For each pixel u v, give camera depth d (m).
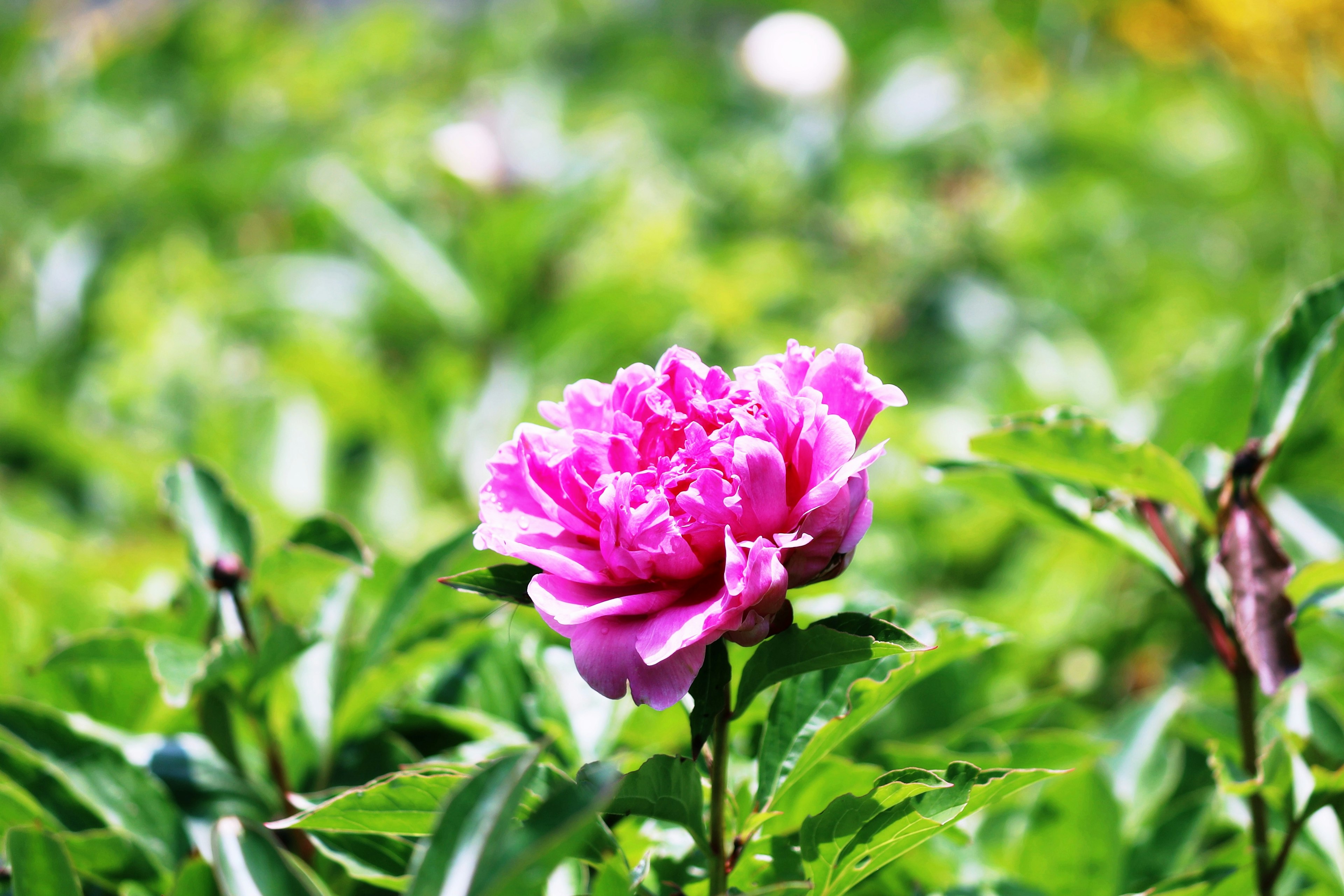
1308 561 1.47
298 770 1.30
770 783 1.19
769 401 1.13
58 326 2.28
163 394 1.99
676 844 1.21
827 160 2.61
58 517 1.78
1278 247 2.28
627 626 1.13
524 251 2.12
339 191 2.18
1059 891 1.28
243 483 1.69
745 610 1.12
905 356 2.10
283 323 2.13
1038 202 2.39
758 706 1.26
